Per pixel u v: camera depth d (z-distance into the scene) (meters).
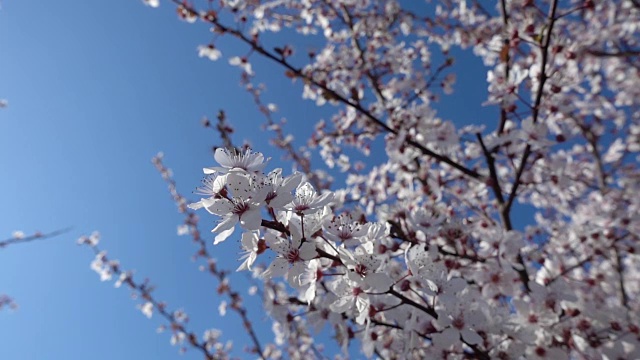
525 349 0.21
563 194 0.43
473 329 0.20
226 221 0.15
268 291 0.28
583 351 0.23
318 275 0.17
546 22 0.29
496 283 0.26
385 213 0.27
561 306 0.23
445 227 0.28
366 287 0.16
